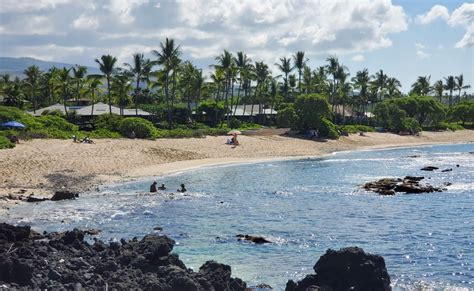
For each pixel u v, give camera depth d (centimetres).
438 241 2922
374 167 6856
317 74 14812
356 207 3975
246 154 8006
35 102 12988
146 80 10769
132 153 6800
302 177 5831
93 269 1966
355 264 1855
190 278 1830
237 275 2306
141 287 1817
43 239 2428
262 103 14088
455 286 2198
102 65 10062
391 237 3022
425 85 18125
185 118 10919
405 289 2166
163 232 3086
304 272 2355
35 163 5459
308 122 10506
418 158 8075
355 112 15500
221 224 3338
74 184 4756
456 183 5269
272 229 3206
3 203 3781
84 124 9088
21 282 1748
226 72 11219
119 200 4088
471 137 13012
